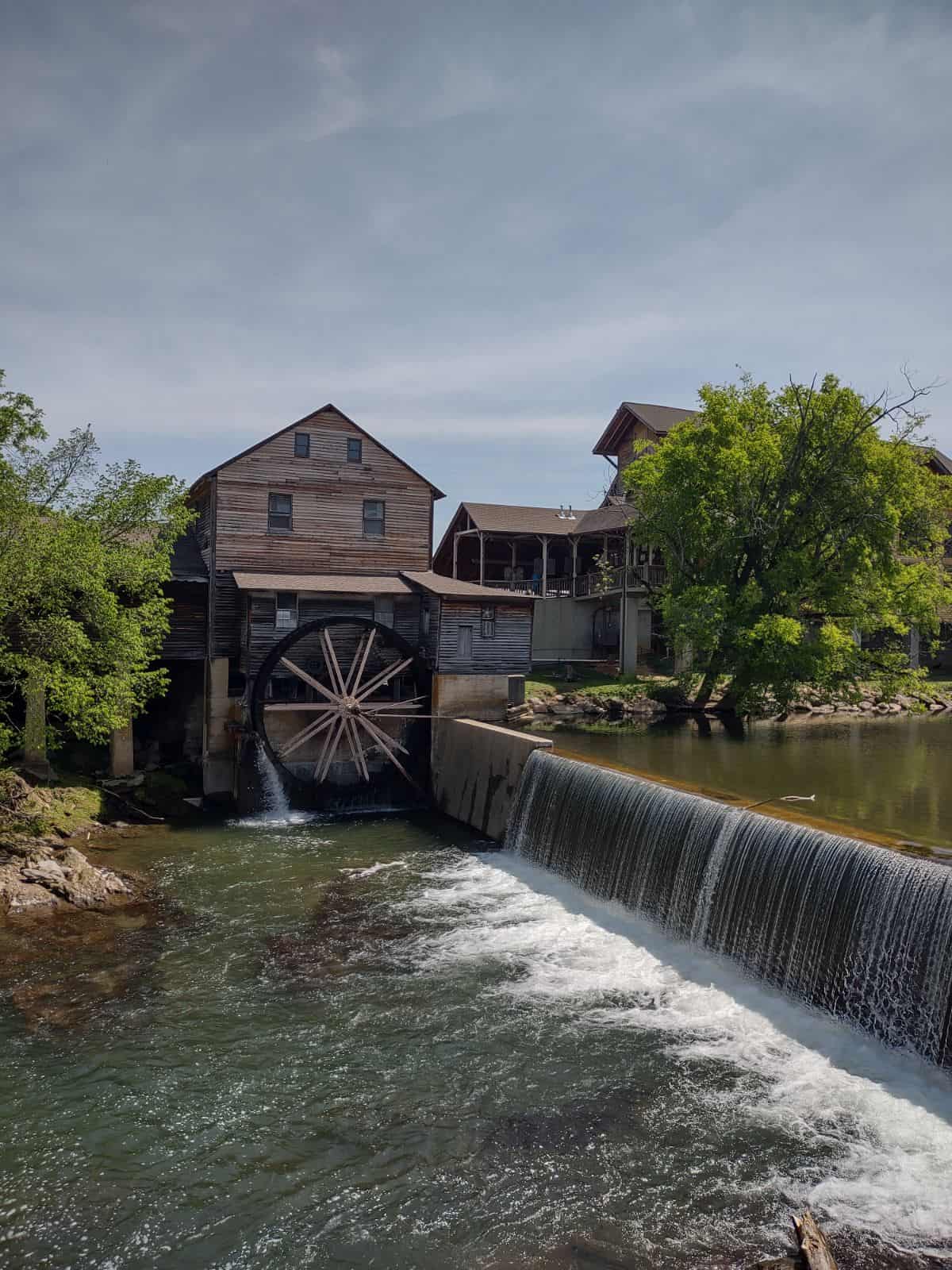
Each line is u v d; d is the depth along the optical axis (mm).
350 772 27297
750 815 14266
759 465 29797
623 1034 11930
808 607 31953
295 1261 8047
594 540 45281
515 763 21953
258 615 27047
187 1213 8656
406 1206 8719
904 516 31188
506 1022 12305
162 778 26953
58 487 21172
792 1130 9680
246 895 17656
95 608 20891
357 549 29781
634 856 16609
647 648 41438
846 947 11859
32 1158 9422
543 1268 7902
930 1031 10664
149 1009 12734
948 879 10828
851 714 34031
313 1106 10391
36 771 23734
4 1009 12703
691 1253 8008
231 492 28203
